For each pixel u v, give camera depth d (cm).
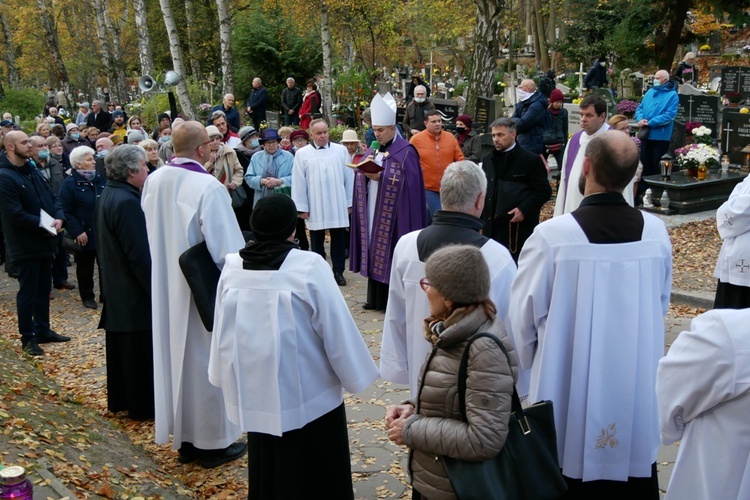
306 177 862
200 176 439
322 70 2598
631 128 1395
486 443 238
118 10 4466
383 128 748
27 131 2752
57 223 727
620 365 304
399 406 288
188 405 454
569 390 309
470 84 1476
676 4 1933
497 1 1424
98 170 959
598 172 306
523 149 668
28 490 256
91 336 766
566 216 309
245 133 980
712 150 1123
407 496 424
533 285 309
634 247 303
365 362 352
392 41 2873
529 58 3800
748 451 220
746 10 1895
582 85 2364
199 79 3212
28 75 6044
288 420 338
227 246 434
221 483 439
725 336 218
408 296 366
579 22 3072
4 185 672
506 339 252
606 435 306
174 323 447
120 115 1580
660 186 1116
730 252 532
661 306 320
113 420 536
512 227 681
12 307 888
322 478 359
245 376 337
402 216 746
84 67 4612
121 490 385
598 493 316
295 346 335
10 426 419
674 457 457
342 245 880
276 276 333
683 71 2166
